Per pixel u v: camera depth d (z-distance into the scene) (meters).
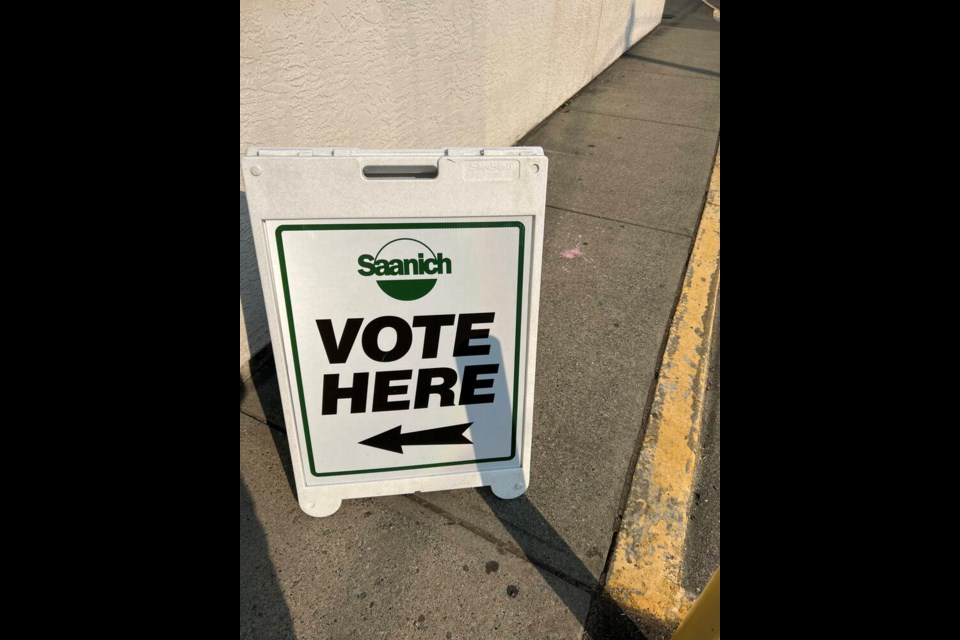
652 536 1.83
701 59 9.30
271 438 2.13
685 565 1.78
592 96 6.87
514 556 1.75
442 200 1.54
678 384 2.46
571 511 1.91
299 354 1.65
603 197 4.18
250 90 2.04
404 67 2.94
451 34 3.38
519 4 4.43
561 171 4.60
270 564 1.71
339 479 1.81
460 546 1.78
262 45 2.04
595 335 2.75
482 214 1.57
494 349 1.72
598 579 1.71
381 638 1.54
